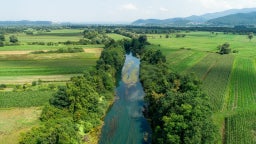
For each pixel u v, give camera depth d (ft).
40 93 395.34
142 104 386.73
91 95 331.98
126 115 350.23
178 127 238.48
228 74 522.47
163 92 347.77
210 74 522.06
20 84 453.17
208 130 238.07
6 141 269.64
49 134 236.22
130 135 298.76
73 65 605.73
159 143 250.98
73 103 311.06
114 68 541.75
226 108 346.74
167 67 510.17
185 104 256.32
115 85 476.95
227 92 415.03
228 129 286.25
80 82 344.49
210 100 369.50
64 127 248.52
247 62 650.02
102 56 571.28
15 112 337.31
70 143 236.84
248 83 465.47
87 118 305.73
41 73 531.09
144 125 321.52
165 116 254.47
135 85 476.54
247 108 344.28
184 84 346.74
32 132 248.93
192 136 229.45
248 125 293.43
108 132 304.71
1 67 585.63
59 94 321.32
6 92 400.06
